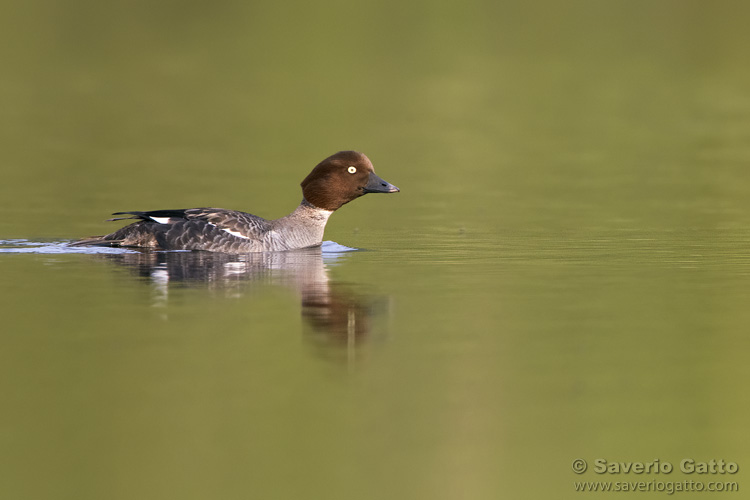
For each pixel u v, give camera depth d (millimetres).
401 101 36812
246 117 33938
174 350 11641
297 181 24672
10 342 11844
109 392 10438
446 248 17719
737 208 21641
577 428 9938
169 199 22156
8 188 23031
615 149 29891
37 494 8656
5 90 37688
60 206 21141
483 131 32344
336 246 17812
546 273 15672
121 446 9367
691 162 27750
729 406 10391
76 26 48812
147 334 12195
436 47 45938
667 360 11555
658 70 42688
